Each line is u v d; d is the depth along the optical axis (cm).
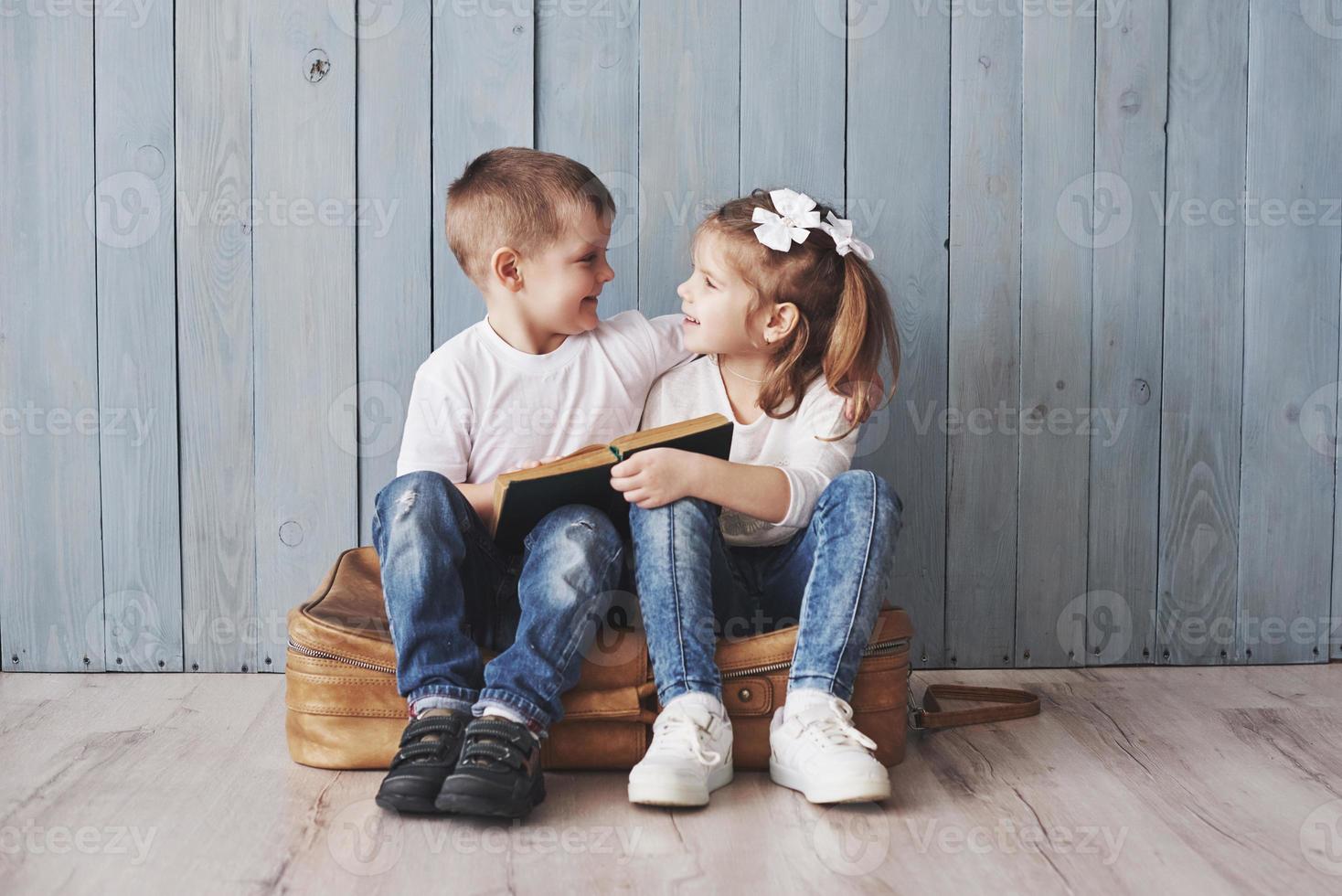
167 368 157
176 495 159
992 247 160
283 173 155
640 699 121
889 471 163
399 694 119
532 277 137
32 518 158
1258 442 165
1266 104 160
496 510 119
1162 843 105
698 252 136
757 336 136
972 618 165
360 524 160
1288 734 136
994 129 159
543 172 136
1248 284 162
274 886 96
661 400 143
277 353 157
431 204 156
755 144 158
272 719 142
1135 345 162
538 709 113
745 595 134
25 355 156
